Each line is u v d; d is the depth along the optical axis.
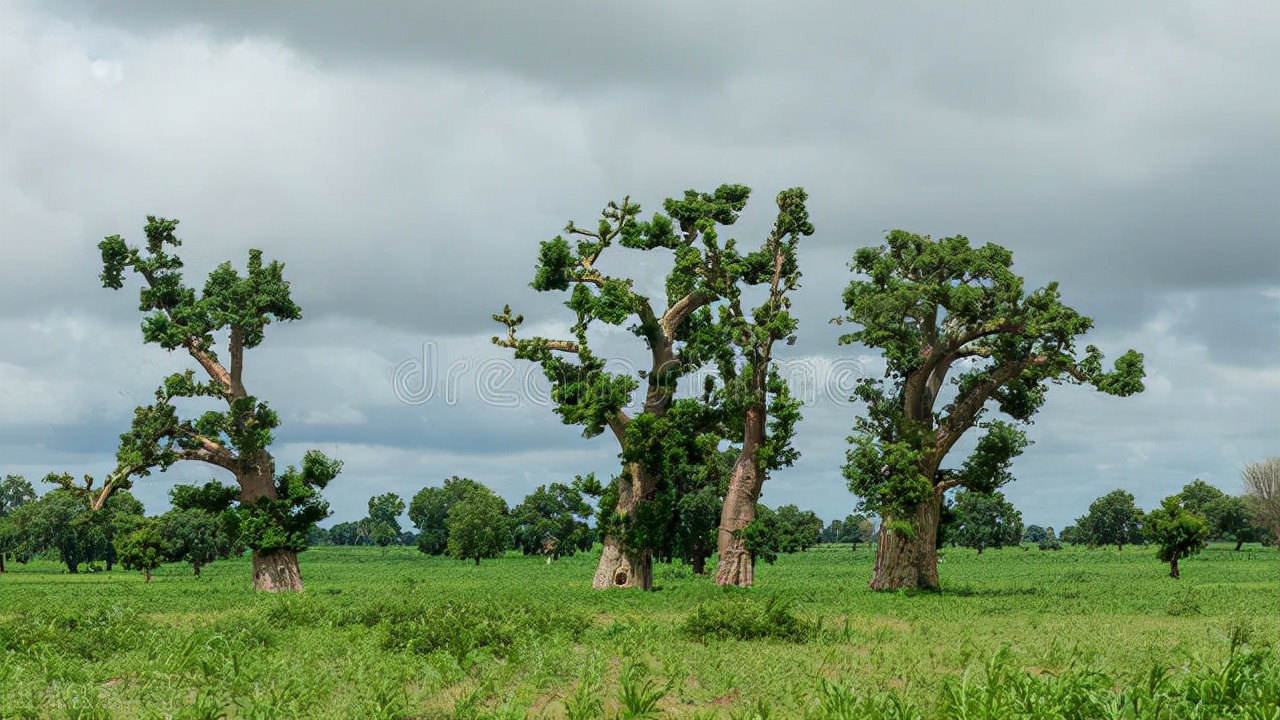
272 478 50.25
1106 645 23.44
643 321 48.97
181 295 49.44
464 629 22.52
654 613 33.34
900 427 48.50
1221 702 15.92
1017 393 49.78
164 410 48.88
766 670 19.31
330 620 28.92
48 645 22.30
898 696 17.05
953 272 48.44
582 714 15.69
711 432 50.12
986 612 35.84
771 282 49.47
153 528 87.19
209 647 21.66
